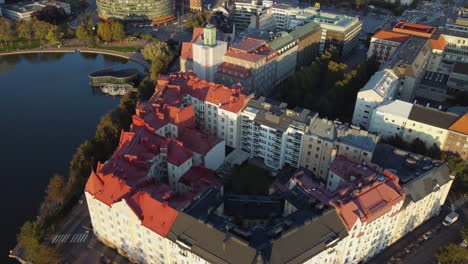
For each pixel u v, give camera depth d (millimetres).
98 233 183250
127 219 161375
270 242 141000
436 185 183125
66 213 198000
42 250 166375
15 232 190125
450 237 187625
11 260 176500
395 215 169875
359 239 161625
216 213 168375
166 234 152750
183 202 164125
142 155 193375
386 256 178500
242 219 177000
